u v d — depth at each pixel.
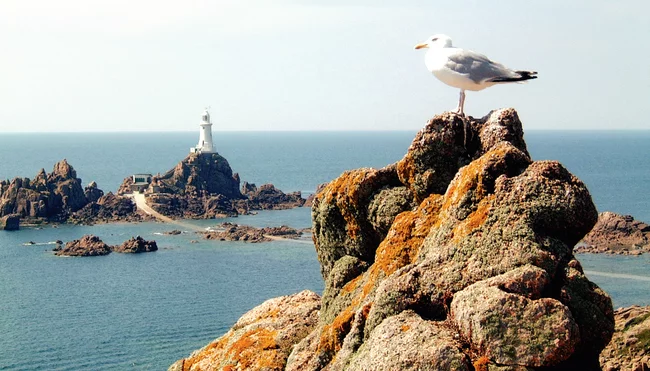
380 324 18.34
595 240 127.69
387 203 23.45
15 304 97.31
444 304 18.12
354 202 24.36
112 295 101.88
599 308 17.14
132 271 118.94
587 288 17.23
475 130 22.44
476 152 22.11
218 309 93.00
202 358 27.48
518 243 17.78
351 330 20.19
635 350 36.22
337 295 24.14
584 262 112.69
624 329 38.41
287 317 27.70
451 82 20.59
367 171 24.59
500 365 16.02
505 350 16.00
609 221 132.25
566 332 15.84
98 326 85.44
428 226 21.25
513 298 16.38
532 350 15.85
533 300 16.42
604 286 97.44
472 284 17.59
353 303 22.14
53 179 192.50
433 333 17.11
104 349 76.38
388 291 19.00
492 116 22.30
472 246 18.41
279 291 102.81
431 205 21.69
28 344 78.44
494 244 18.09
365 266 24.28
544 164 18.94
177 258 129.38
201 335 81.38
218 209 190.38
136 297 100.38
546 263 17.38
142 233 160.75
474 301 16.80
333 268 24.94
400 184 24.25
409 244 21.36
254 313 29.38
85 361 72.56
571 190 18.33
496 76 19.89
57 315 91.00
